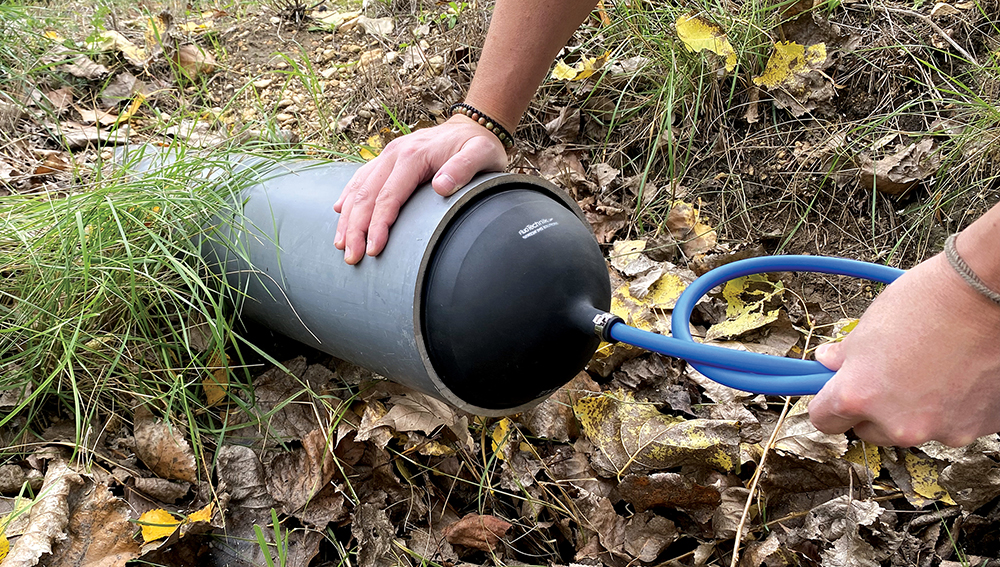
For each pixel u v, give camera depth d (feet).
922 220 7.32
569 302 4.53
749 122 8.08
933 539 5.33
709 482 5.57
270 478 5.41
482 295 4.44
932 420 3.24
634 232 7.67
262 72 9.59
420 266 4.54
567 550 5.48
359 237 4.80
